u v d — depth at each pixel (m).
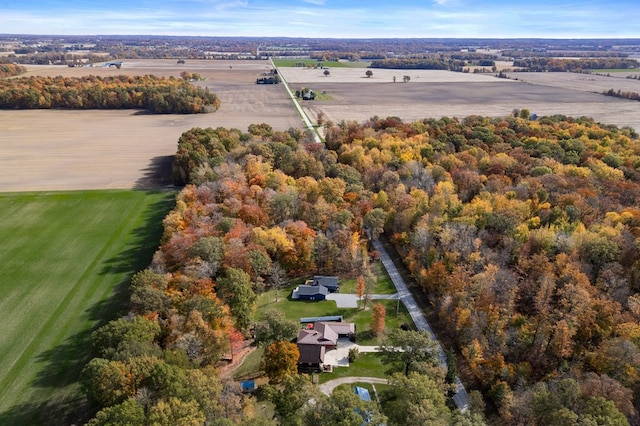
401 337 63.09
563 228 90.69
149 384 52.28
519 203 99.31
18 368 64.44
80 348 68.31
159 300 68.38
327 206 100.94
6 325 72.88
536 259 81.31
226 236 86.88
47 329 72.19
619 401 52.78
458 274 78.12
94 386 52.00
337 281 89.31
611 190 107.50
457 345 73.56
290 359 61.97
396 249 102.19
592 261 82.38
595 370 63.16
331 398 49.97
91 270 88.38
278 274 85.50
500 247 90.44
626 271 79.88
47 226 106.00
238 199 102.88
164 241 91.62
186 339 61.75
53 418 56.81
